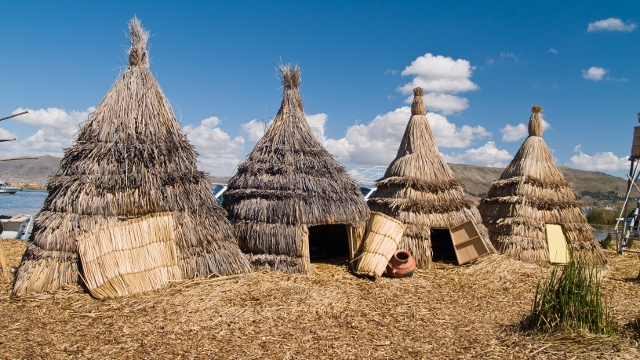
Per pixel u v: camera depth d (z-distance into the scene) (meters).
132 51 9.47
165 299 7.55
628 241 17.19
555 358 5.81
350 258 10.70
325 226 13.71
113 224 8.05
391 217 11.23
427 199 11.94
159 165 8.93
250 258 9.81
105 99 9.15
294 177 10.32
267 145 11.01
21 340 5.93
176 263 8.52
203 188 9.45
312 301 7.98
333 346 6.15
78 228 8.08
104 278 7.67
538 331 6.71
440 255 13.10
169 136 9.30
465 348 6.21
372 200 12.71
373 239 10.33
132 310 7.12
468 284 10.00
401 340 6.48
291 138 10.97
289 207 9.92
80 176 8.34
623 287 10.20
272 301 7.81
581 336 6.40
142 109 9.15
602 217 25.25
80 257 7.75
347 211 10.37
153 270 8.16
